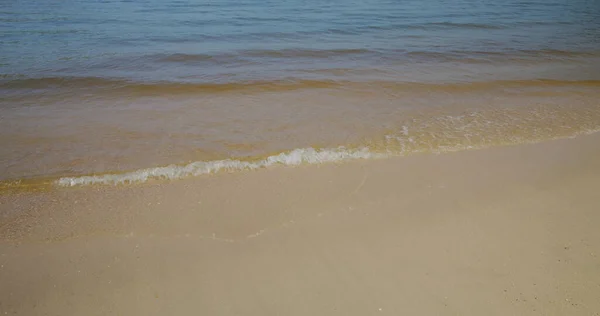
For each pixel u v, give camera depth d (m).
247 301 3.01
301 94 7.84
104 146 5.59
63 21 16.53
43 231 3.80
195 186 4.57
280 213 4.05
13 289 3.14
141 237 3.71
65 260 3.44
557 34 14.41
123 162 5.16
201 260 3.43
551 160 5.04
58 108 7.11
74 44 12.45
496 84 8.43
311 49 11.86
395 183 4.56
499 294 3.01
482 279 3.15
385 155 5.25
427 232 3.73
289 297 3.04
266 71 9.59
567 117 6.52
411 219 3.93
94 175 4.79
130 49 11.88
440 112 6.81
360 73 9.34
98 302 3.03
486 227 3.78
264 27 15.77
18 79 8.70
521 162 5.00
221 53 11.38
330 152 5.34
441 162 5.03
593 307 2.86
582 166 4.87
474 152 5.30
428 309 2.90
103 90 8.13
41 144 5.64
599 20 17.69
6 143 5.64
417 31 15.04
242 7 21.42
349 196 4.32
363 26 15.95
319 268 3.32
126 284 3.19
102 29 15.02
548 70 9.62
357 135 5.88
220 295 3.07
